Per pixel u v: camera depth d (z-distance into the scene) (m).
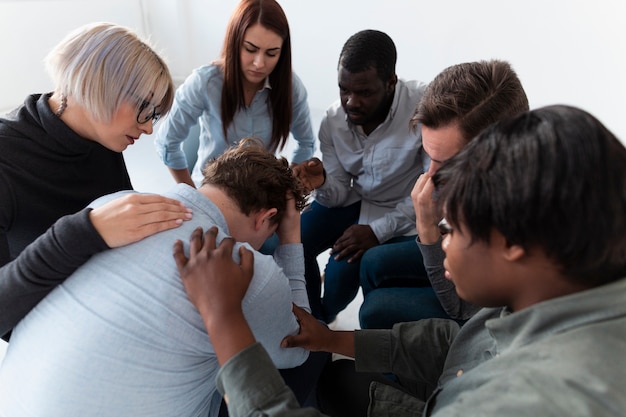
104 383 0.70
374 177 1.59
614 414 0.39
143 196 0.78
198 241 0.71
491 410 0.44
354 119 1.47
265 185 0.92
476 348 0.73
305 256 1.61
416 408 0.87
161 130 1.75
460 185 0.46
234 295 0.65
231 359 0.59
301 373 1.06
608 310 0.43
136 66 0.92
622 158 0.41
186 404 0.80
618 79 2.55
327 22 3.19
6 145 0.93
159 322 0.70
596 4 2.44
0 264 0.93
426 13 2.87
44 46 3.35
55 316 0.73
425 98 1.01
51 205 1.02
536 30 2.64
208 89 1.65
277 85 1.68
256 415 0.56
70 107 0.97
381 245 1.41
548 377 0.42
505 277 0.48
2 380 0.76
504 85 0.94
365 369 0.96
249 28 1.49
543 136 0.42
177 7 3.66
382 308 1.24
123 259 0.74
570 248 0.42
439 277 1.10
